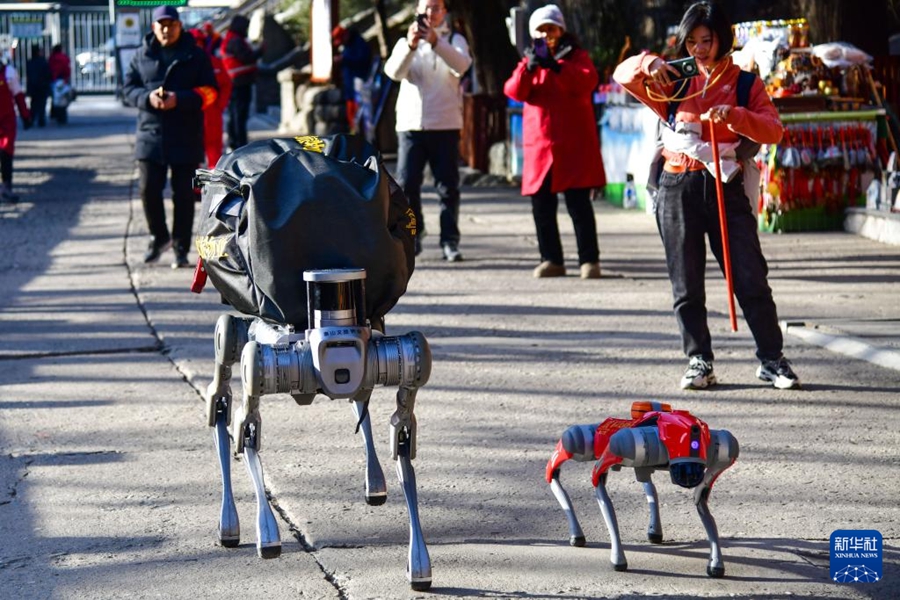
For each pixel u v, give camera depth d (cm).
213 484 637
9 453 694
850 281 1185
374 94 2542
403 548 548
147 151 1324
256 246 470
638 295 1146
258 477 510
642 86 790
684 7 2027
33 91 3991
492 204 1902
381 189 482
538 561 530
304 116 3183
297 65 4388
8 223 1736
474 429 732
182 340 980
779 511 589
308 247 470
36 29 5772
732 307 796
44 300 1166
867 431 717
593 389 820
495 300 1132
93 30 5919
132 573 520
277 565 528
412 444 505
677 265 812
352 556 538
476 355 920
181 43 1312
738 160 795
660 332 990
